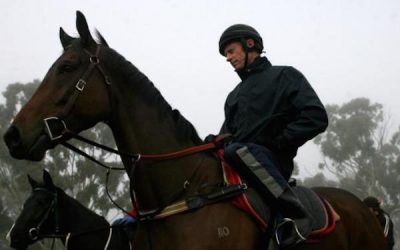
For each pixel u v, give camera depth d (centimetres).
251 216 290
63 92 271
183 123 304
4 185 2433
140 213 289
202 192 287
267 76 320
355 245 365
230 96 344
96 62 281
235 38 330
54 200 643
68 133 268
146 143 288
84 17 286
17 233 643
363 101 3528
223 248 275
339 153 3406
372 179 3222
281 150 314
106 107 280
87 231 577
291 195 298
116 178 2284
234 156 294
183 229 275
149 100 293
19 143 258
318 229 320
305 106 304
